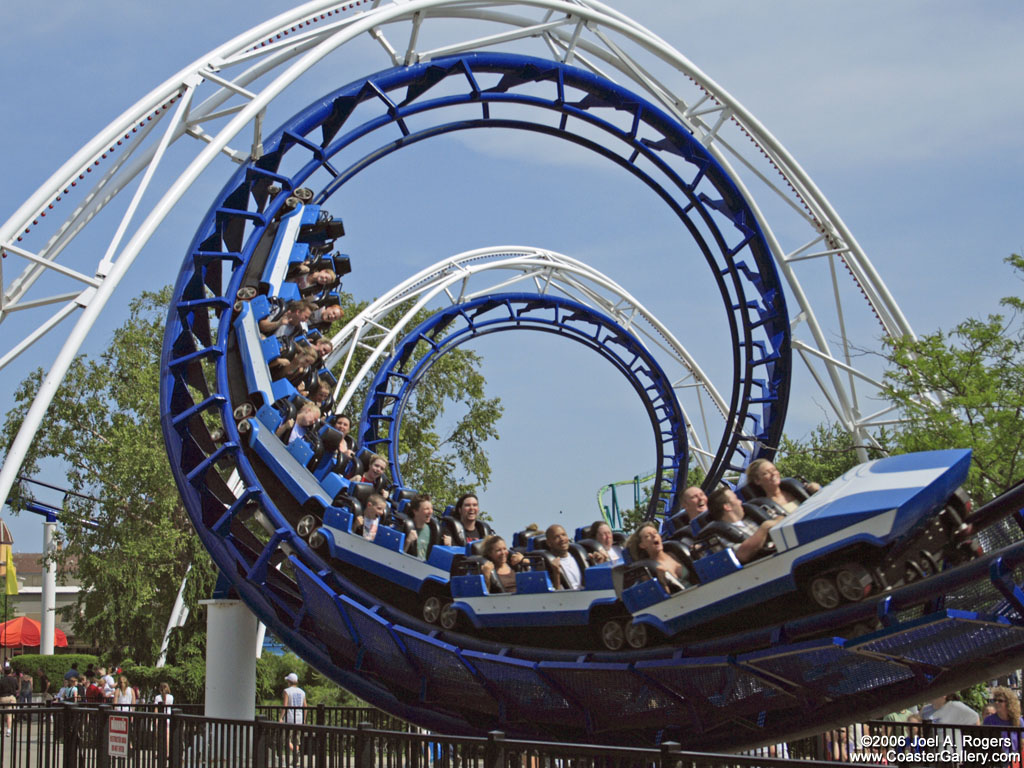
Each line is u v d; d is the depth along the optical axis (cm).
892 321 2789
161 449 4162
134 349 4531
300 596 1611
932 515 919
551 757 788
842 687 1032
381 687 1479
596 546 1341
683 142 2277
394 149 2116
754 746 1152
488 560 1274
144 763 1191
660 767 719
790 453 4791
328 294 2017
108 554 4094
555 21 2281
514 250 4025
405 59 2041
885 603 892
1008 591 848
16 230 1623
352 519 1403
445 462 5419
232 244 1898
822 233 2734
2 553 6109
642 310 4275
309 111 1894
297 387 1705
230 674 1681
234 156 1964
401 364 3606
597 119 2234
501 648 1234
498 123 2202
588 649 1175
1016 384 2156
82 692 2867
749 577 979
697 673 1057
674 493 3722
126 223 1686
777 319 2497
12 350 1589
